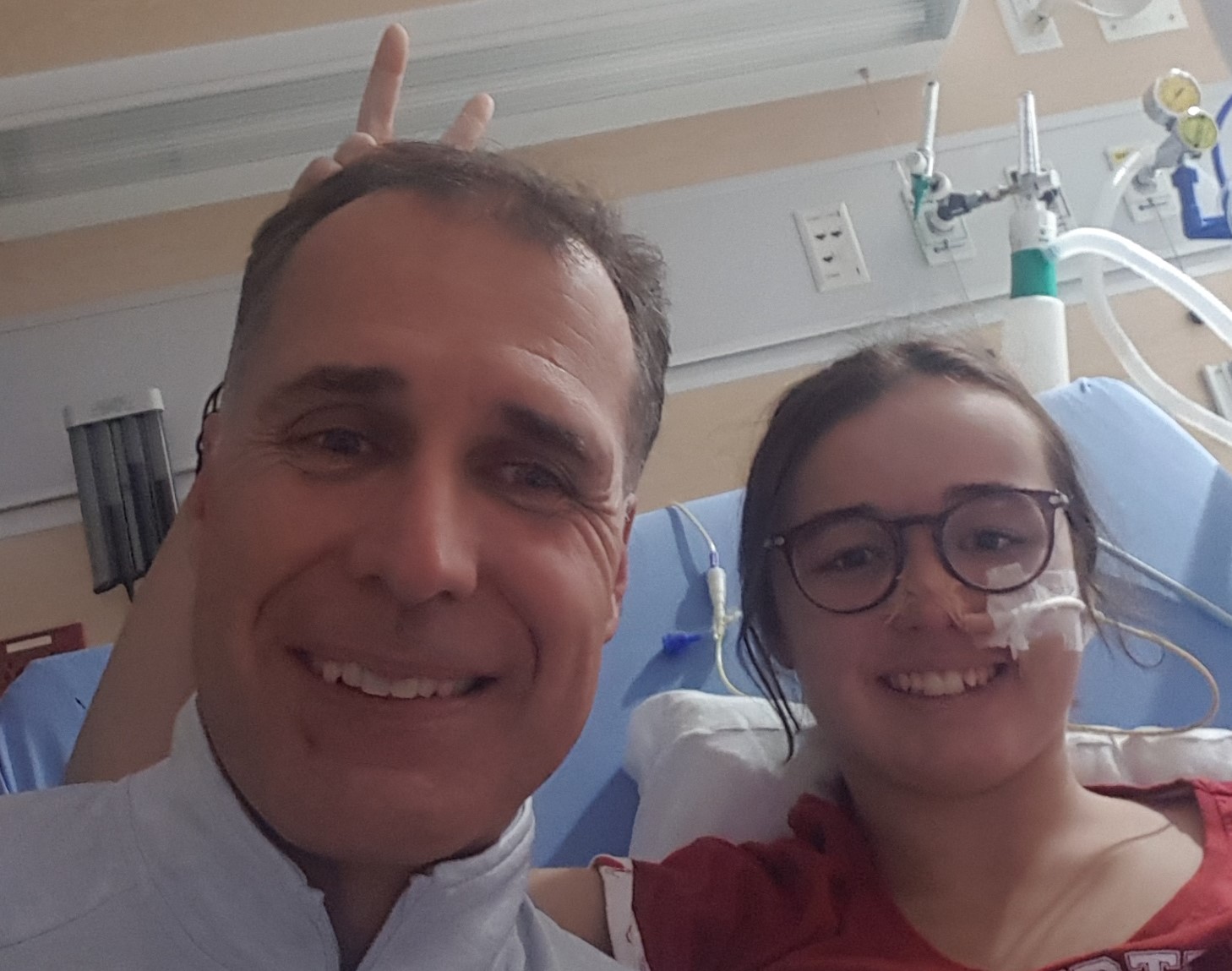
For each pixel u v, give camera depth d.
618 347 0.71
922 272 1.85
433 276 0.64
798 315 1.83
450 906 0.67
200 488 0.73
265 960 0.65
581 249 0.72
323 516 0.61
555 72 1.80
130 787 0.72
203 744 0.68
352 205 0.69
